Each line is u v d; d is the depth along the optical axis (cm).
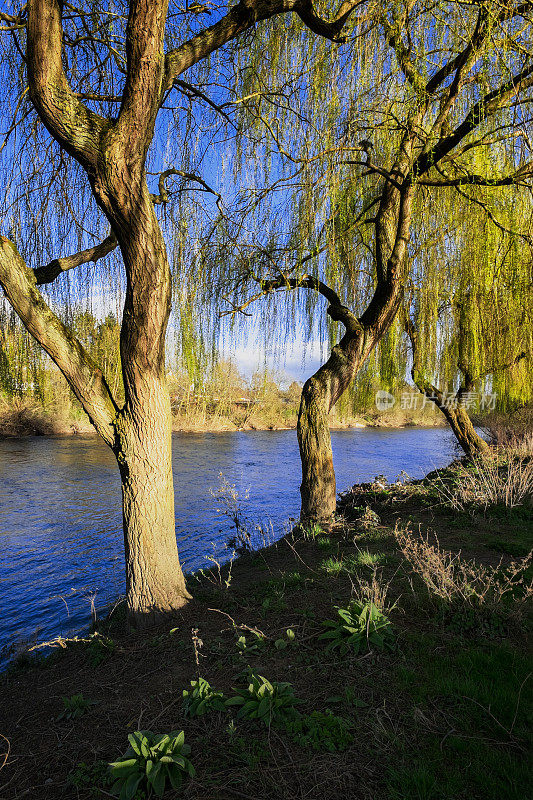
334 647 304
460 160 611
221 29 373
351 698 253
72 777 215
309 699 257
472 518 610
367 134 516
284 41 490
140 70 312
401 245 648
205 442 2539
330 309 692
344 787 196
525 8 422
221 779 205
